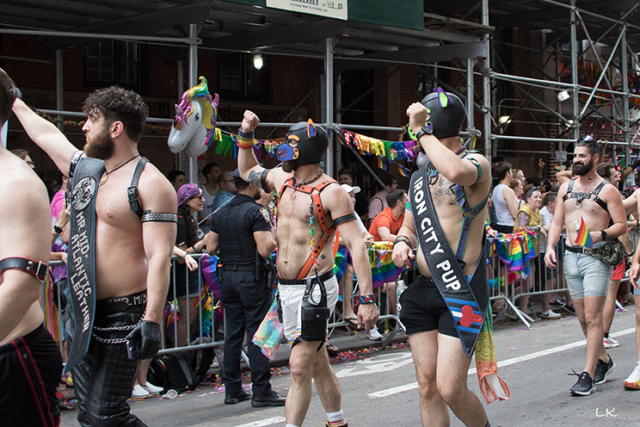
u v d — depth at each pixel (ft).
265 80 39.68
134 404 16.92
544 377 18.48
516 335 25.00
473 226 10.55
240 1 23.49
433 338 10.82
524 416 14.85
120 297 9.43
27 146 30.30
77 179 9.86
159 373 18.34
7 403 8.00
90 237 9.48
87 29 28.32
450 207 10.59
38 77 31.12
